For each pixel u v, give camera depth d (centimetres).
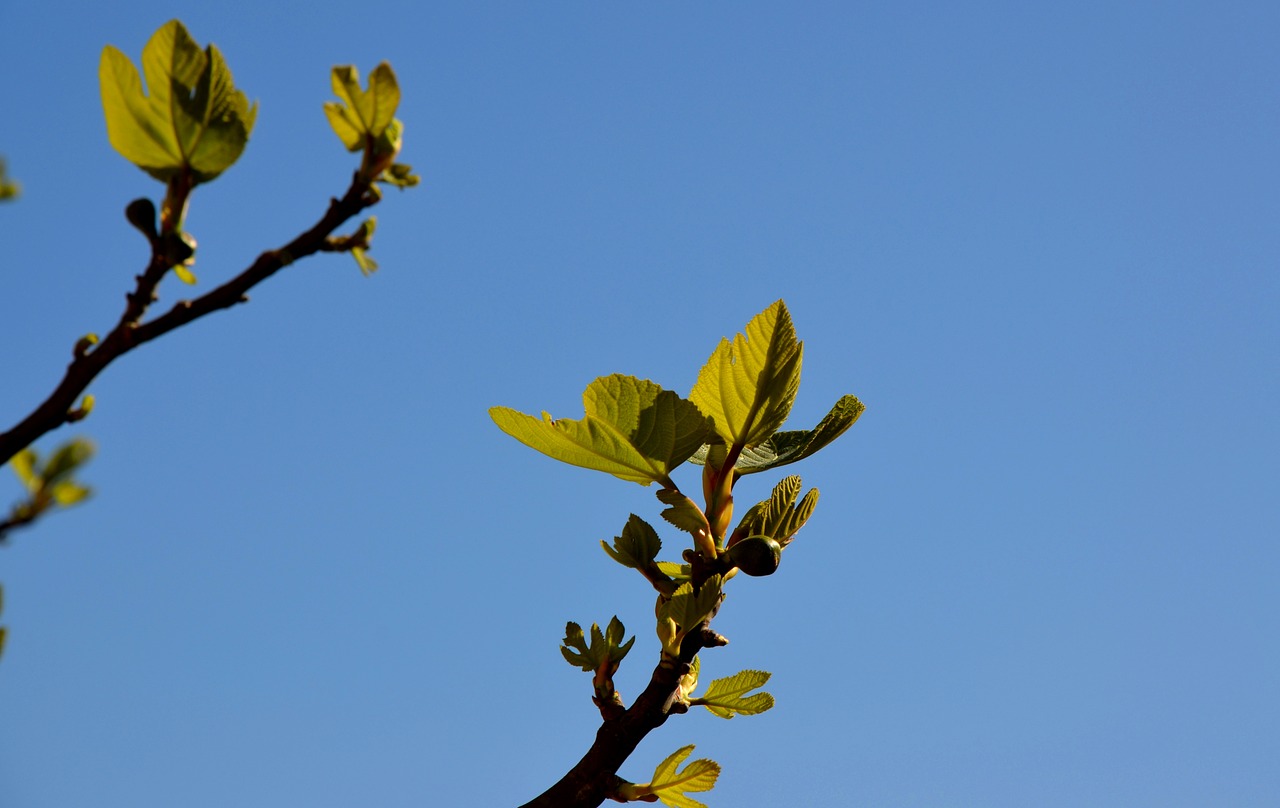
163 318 124
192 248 125
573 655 136
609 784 134
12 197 127
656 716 134
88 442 125
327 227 125
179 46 125
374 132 125
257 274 124
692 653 135
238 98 125
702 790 134
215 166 125
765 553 136
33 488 124
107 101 125
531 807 133
